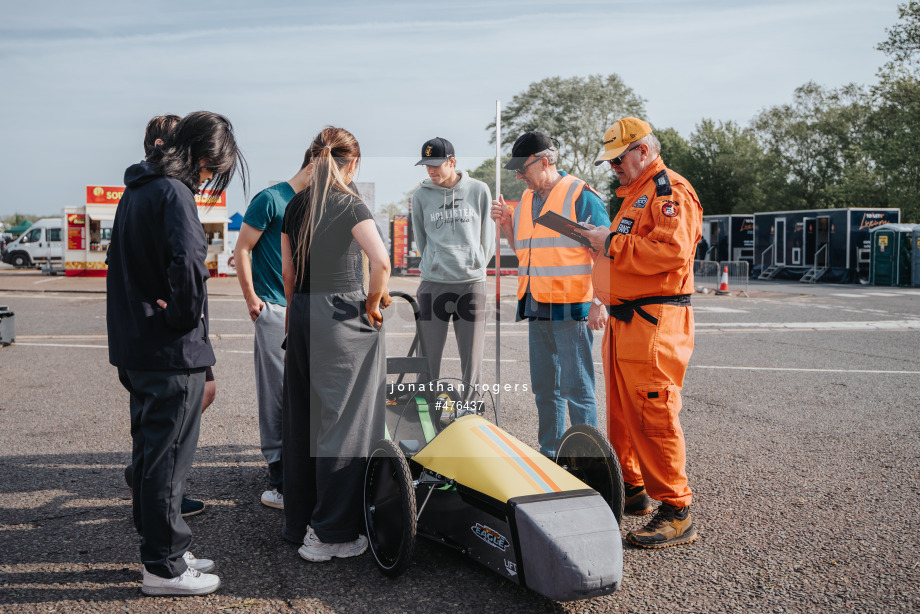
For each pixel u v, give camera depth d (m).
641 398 3.38
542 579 2.63
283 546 3.43
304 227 3.11
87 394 6.61
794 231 25.59
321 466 3.21
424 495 3.31
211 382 3.83
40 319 12.62
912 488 4.17
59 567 3.16
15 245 32.28
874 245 22.39
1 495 4.04
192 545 3.42
